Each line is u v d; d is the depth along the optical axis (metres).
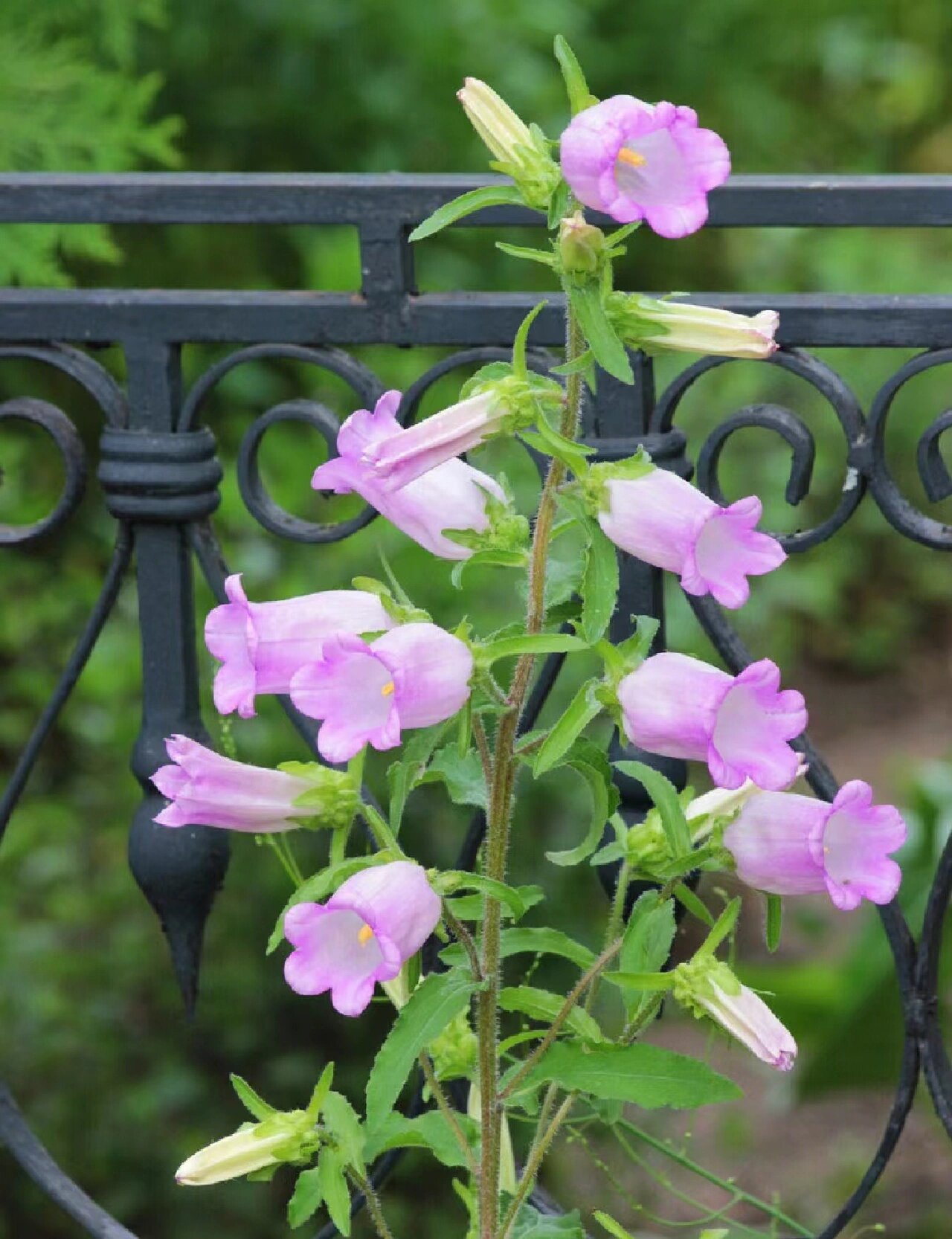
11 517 3.02
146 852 1.72
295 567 2.70
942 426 1.62
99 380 1.69
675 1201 2.60
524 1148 2.37
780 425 1.63
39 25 2.67
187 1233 2.64
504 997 1.57
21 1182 2.65
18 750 2.99
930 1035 1.68
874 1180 1.70
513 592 2.65
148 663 1.71
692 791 1.57
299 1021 2.74
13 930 2.78
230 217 1.67
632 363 1.64
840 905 1.51
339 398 3.01
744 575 1.50
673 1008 2.95
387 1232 1.59
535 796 2.68
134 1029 2.74
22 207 1.68
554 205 1.49
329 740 1.48
